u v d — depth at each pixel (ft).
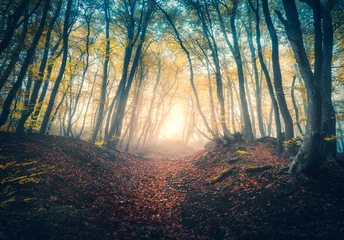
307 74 23.50
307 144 24.40
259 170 29.45
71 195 21.61
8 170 19.99
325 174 24.95
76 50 60.49
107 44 49.06
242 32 69.62
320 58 24.79
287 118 35.09
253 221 19.60
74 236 15.16
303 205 20.24
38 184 20.13
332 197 20.83
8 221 13.91
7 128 38.32
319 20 24.49
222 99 49.19
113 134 54.54
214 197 26.55
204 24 49.29
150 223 21.15
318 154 24.26
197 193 29.35
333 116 30.42
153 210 24.67
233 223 20.12
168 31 63.52
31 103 34.76
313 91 23.52
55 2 44.55
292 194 22.24
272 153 38.34
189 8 51.42
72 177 25.43
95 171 31.45
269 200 22.13
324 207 19.51
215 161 41.29
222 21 50.78
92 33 61.26
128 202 25.48
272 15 65.05
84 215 18.79
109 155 44.32
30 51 31.81
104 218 19.85
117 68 67.41
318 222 17.84
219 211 22.99
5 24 32.14
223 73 57.21
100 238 16.48
